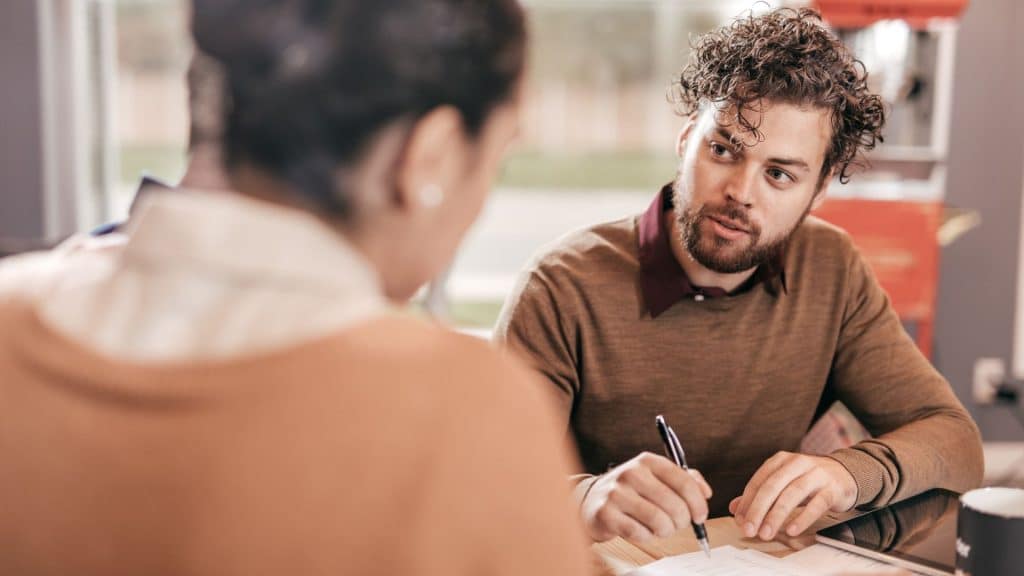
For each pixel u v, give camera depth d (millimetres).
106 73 3850
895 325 1565
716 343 1463
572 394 1466
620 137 15852
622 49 12594
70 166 3684
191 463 430
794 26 1355
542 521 469
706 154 1348
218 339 448
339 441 437
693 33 1505
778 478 1183
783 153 1300
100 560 433
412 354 468
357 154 462
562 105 15078
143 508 430
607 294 1452
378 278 514
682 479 1080
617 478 1106
